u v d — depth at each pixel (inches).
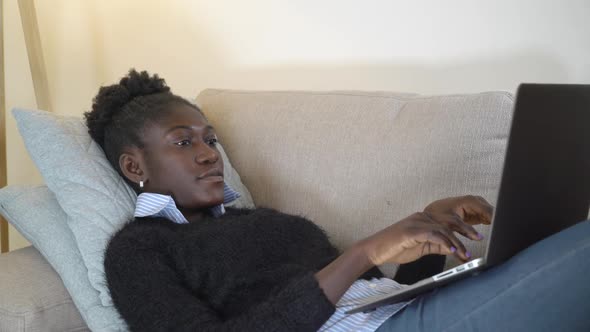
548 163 30.2
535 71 56.1
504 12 56.5
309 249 44.0
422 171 44.7
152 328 34.4
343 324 37.1
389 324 35.0
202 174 44.9
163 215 44.3
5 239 71.9
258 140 54.9
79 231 42.6
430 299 33.8
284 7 70.4
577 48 53.8
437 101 46.7
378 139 47.8
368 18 64.5
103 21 86.4
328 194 49.3
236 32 75.2
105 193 44.5
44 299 41.0
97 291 41.3
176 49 81.2
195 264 38.8
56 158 45.3
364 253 33.1
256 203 54.0
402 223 33.2
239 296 38.7
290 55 71.4
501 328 29.8
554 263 28.0
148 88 49.6
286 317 32.0
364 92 52.9
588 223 29.1
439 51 60.7
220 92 61.8
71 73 89.4
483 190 42.7
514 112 27.1
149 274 36.3
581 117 32.0
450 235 32.1
